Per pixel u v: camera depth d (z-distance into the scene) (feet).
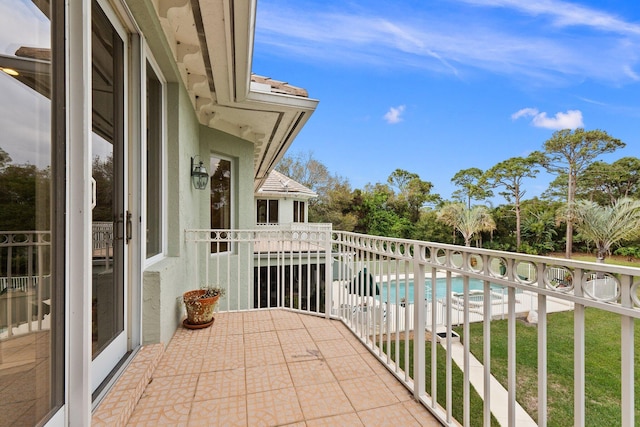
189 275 11.56
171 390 6.43
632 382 3.21
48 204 3.72
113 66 6.19
